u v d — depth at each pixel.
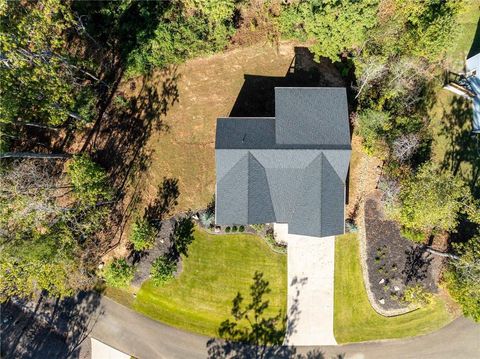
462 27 38.72
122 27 39.09
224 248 40.41
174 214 40.59
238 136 35.88
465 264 34.94
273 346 40.28
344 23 34.44
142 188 40.72
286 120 35.75
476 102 39.16
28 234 32.19
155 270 37.75
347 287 40.09
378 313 40.19
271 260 40.22
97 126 40.69
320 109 35.91
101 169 36.59
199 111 40.56
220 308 40.41
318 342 40.22
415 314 40.12
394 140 37.53
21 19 29.84
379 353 40.22
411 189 35.09
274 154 35.47
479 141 40.03
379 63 35.38
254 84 40.38
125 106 40.59
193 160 40.62
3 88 29.80
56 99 32.16
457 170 40.19
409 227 38.16
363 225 40.28
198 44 39.41
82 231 35.41
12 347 40.94
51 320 41.06
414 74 38.56
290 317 40.25
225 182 36.44
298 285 40.19
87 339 40.91
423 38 35.06
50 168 40.06
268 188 36.59
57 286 34.81
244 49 40.25
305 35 39.03
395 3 36.47
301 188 36.38
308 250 40.12
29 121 35.38
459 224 39.78
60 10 32.78
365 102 38.59
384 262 40.19
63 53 33.44
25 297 41.12
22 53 29.14
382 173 39.97
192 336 40.56
